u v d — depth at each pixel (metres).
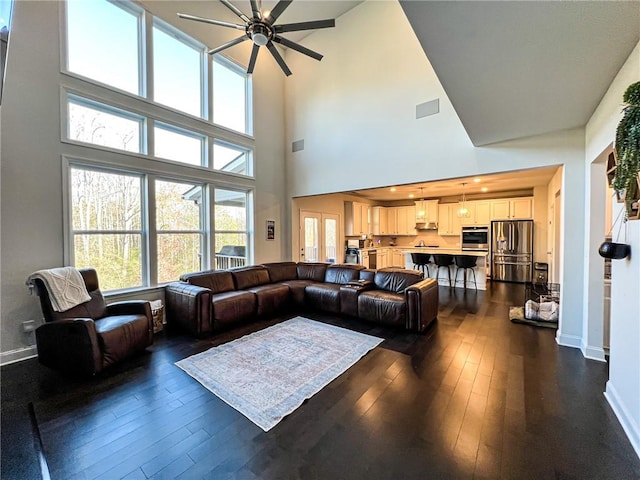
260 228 5.79
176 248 4.43
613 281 2.14
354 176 5.27
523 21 1.57
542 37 1.70
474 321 4.14
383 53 4.88
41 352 2.64
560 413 2.01
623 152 1.64
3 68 1.25
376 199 9.23
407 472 1.52
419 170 4.50
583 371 2.62
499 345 3.25
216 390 2.33
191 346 3.26
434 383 2.43
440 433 1.82
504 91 2.37
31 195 3.02
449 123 4.20
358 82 5.19
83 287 3.03
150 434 1.83
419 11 1.51
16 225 2.94
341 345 3.27
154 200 4.09
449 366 2.74
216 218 5.05
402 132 4.67
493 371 2.63
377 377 2.54
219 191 5.11
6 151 2.88
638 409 1.69
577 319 3.21
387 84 4.84
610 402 2.10
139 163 3.91
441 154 4.28
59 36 3.20
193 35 4.56
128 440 1.77
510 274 7.21
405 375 2.57
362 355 3.00
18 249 2.95
